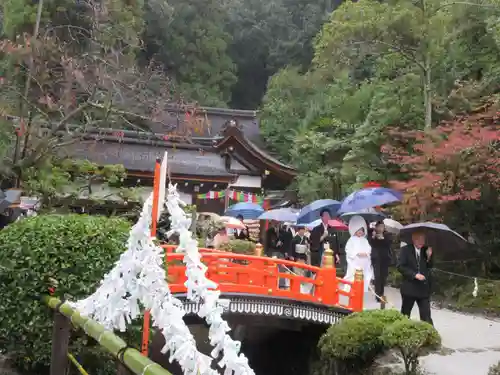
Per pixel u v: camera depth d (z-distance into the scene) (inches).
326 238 462.0
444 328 403.9
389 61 693.3
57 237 201.0
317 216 514.6
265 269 378.6
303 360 398.3
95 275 199.6
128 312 121.6
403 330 259.9
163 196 115.5
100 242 204.5
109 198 494.3
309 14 1592.0
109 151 764.0
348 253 403.9
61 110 483.2
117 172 496.7
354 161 685.9
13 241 200.4
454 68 658.8
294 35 1576.0
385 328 271.1
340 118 869.2
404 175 642.8
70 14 699.4
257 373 440.1
